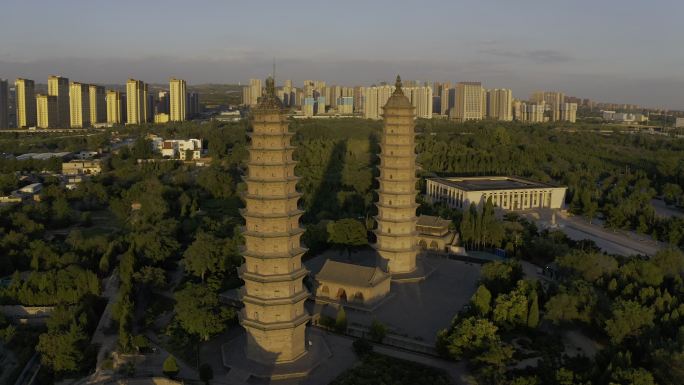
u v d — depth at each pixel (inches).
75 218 7062.0
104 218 7322.8
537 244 5457.7
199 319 3646.7
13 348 3887.8
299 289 3491.6
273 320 3400.6
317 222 6358.3
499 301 3858.3
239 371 3366.1
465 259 5659.5
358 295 4340.6
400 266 5039.4
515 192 7819.9
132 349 3597.4
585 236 6584.6
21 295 4372.5
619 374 2837.1
